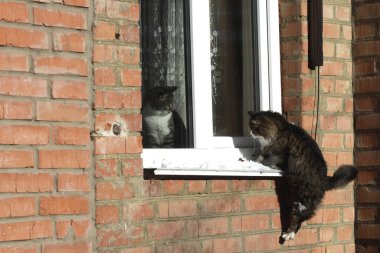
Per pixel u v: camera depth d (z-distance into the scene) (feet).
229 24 24.77
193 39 23.48
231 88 24.70
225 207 22.52
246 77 25.04
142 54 22.62
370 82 25.75
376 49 25.70
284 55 25.20
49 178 18.28
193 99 23.39
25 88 17.95
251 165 23.65
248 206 23.11
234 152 24.02
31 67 18.07
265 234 23.50
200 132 23.44
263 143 24.29
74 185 18.70
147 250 20.39
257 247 23.29
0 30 17.57
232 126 24.67
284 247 24.00
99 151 19.20
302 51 24.90
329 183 24.04
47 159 18.24
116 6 19.61
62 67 18.57
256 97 25.17
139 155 20.02
